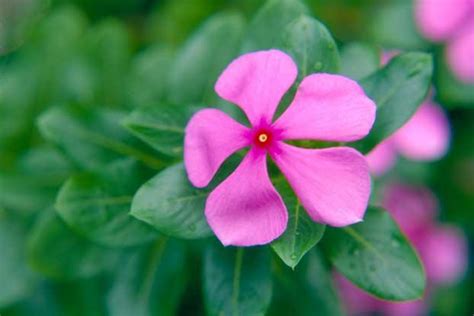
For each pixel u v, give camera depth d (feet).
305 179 1.11
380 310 1.65
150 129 1.19
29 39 1.58
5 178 1.43
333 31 1.74
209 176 1.12
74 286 1.44
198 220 1.15
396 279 1.18
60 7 1.81
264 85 1.11
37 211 1.43
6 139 1.49
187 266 1.36
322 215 1.11
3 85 1.51
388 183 1.65
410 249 1.18
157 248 1.34
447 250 1.65
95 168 1.26
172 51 1.58
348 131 1.10
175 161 1.26
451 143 1.66
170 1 1.76
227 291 1.21
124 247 1.29
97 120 1.32
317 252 1.26
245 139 1.12
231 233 1.11
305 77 1.15
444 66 1.60
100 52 1.49
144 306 1.34
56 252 1.36
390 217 1.19
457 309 1.68
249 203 1.11
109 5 1.85
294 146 1.12
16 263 1.45
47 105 1.50
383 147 1.58
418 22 1.60
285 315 1.29
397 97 1.19
